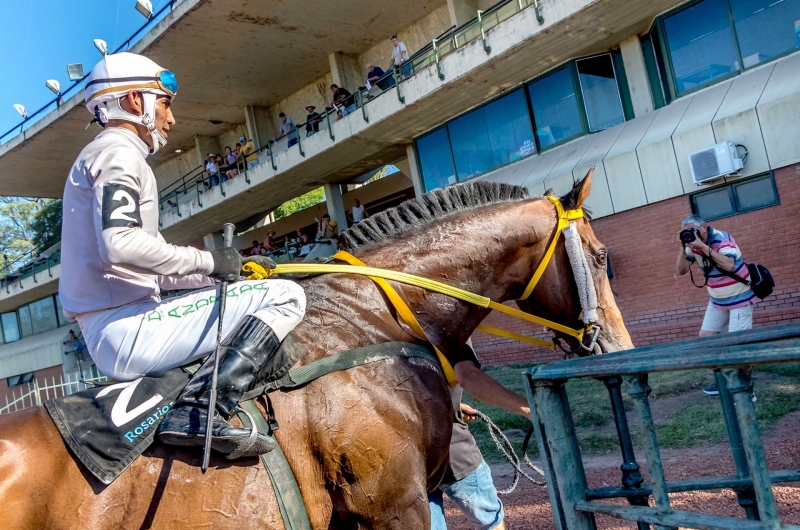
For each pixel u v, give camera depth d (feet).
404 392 7.31
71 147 78.59
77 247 6.61
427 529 7.20
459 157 51.26
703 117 35.04
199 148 81.51
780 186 32.45
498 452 20.86
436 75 45.57
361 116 51.49
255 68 64.85
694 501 13.24
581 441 19.58
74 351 85.25
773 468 13.99
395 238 8.64
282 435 6.63
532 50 41.14
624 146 38.34
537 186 41.57
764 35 34.83
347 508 6.83
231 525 6.17
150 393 6.38
